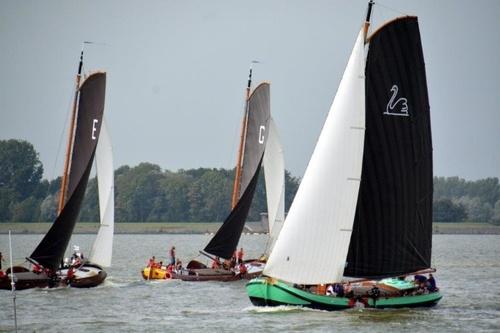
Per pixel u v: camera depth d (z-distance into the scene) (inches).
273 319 7716.5
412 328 7431.1
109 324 7706.7
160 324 7667.3
